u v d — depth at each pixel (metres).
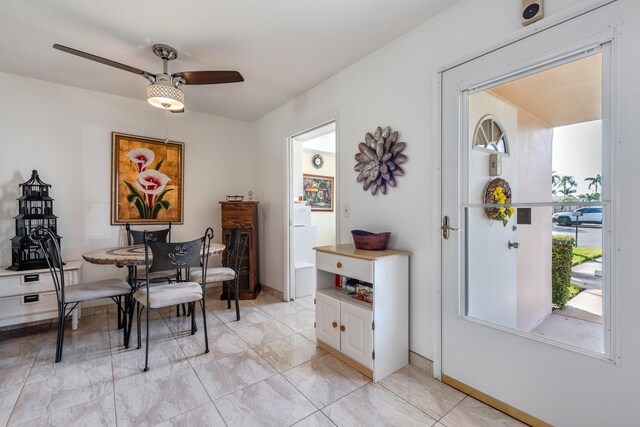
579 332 1.35
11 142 2.72
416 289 2.04
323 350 2.27
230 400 1.67
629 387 1.21
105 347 2.30
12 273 2.43
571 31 1.35
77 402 1.64
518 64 1.53
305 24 1.99
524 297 1.54
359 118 2.48
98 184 3.12
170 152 3.54
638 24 1.18
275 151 3.70
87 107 3.06
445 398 1.70
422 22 1.98
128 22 1.95
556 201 1.43
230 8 1.82
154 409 1.59
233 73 2.22
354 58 2.45
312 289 3.79
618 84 1.23
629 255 1.22
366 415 1.55
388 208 2.24
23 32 2.06
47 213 2.65
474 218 1.75
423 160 1.99
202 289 2.35
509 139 1.58
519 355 1.53
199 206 3.79
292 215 3.54
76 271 2.71
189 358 2.13
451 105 1.82
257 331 2.62
